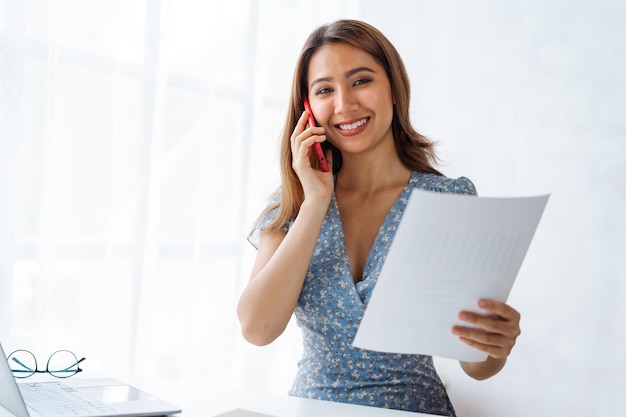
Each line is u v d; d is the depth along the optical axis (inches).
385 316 39.7
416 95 106.7
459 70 102.6
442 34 104.4
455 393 100.4
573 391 92.0
